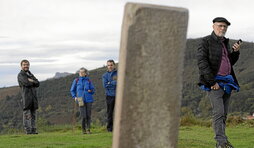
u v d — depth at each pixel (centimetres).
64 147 1132
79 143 1235
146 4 455
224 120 871
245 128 1698
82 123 1605
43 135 1537
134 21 449
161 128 470
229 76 859
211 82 841
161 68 463
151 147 469
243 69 9162
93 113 7275
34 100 1630
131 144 464
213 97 855
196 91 7481
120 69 463
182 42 466
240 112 6575
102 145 1157
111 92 1566
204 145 1109
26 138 1430
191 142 1147
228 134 1440
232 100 7150
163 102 468
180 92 474
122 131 461
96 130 1792
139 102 461
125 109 459
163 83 466
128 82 457
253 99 6981
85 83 1603
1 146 1198
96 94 8438
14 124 6781
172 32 461
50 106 8344
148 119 465
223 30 855
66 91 9194
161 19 456
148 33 454
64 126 2158
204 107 6606
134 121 462
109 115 1595
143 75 459
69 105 8244
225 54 866
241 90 7650
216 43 860
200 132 1560
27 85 1605
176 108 473
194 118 1973
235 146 1123
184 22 464
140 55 455
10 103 8006
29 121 1633
